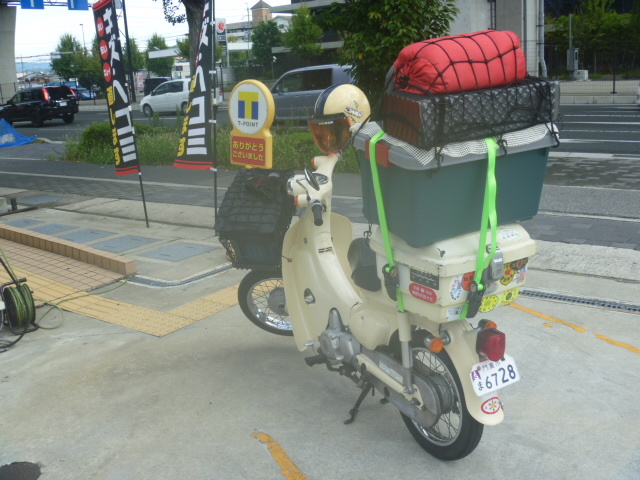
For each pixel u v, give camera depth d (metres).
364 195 3.46
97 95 55.78
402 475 3.41
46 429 3.98
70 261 7.49
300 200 3.91
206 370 4.69
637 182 10.19
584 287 5.88
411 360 3.46
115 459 3.65
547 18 35.81
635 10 31.84
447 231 3.08
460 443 3.33
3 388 4.54
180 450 3.71
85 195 11.91
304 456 3.61
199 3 18.28
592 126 17.67
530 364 4.55
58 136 24.91
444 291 3.06
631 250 6.74
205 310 5.83
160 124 21.17
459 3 26.92
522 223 7.99
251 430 3.88
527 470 3.40
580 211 8.47
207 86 7.34
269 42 46.78
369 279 3.62
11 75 45.25
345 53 12.09
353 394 4.27
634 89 26.81
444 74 2.88
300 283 4.35
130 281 6.75
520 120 3.09
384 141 3.08
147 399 4.30
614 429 3.73
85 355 5.03
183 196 11.23
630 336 4.91
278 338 5.19
